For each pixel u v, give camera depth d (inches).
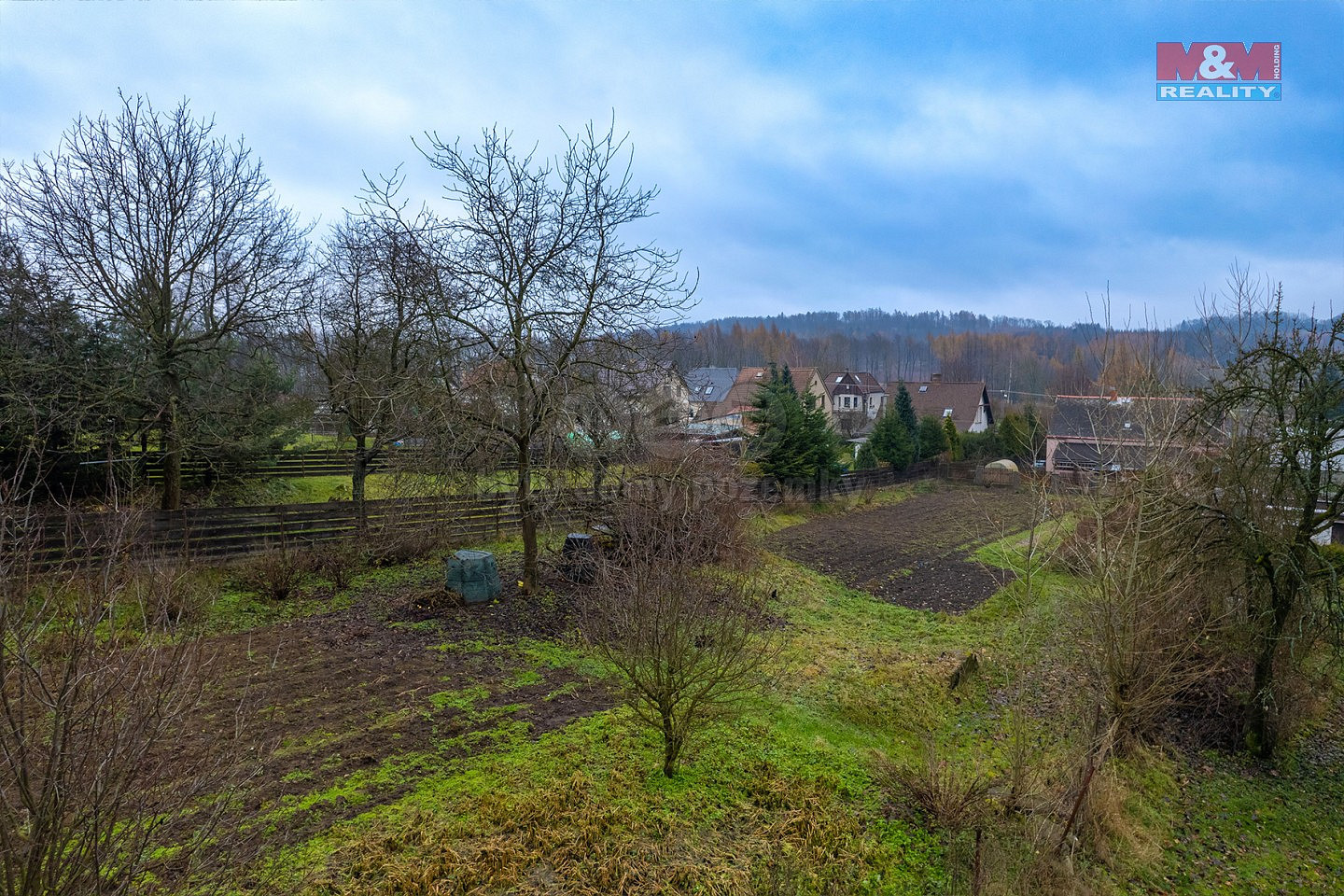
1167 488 373.1
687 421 786.2
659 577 316.5
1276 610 405.1
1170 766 395.2
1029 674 468.1
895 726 398.3
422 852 245.8
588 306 514.0
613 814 277.9
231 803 233.1
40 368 521.7
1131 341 495.8
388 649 435.8
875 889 266.2
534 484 545.0
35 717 138.3
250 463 763.4
